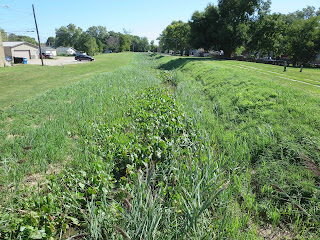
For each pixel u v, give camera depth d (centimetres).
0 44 3073
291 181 443
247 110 781
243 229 364
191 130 666
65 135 661
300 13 7825
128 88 1358
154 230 306
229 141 610
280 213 381
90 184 427
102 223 342
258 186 468
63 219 348
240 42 4159
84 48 8481
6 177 451
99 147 560
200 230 337
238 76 1263
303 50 3509
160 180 447
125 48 12256
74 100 1049
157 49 13912
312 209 383
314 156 477
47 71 2736
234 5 4122
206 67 1969
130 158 489
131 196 374
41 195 402
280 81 1112
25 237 312
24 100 1141
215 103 954
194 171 439
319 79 1238
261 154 547
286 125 611
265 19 3988
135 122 748
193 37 4594
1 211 355
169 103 904
